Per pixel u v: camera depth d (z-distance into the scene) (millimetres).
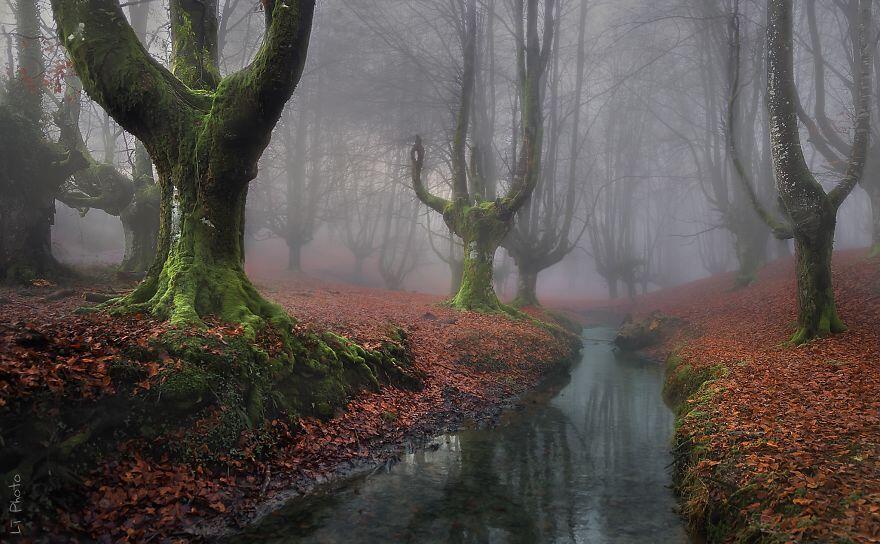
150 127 9203
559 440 9914
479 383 13148
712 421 8016
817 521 4820
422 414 10414
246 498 6281
